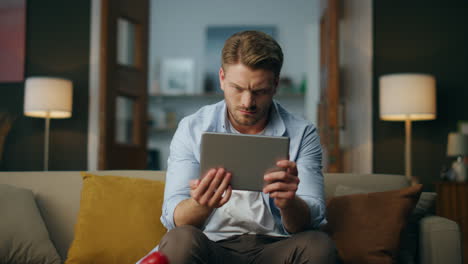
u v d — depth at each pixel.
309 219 1.28
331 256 1.14
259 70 1.25
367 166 3.70
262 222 1.38
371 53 3.73
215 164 1.15
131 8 4.09
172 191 1.35
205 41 6.46
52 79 3.62
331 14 3.41
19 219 1.59
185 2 6.54
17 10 4.19
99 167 3.78
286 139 1.14
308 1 6.36
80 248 1.55
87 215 1.61
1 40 4.20
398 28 3.75
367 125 3.72
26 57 4.19
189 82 6.38
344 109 3.82
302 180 1.38
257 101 1.29
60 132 4.12
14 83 4.20
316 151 1.47
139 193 1.67
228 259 1.25
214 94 6.19
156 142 6.40
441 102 3.68
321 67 3.91
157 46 6.54
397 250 1.54
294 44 6.34
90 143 4.04
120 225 1.59
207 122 1.47
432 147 3.67
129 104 4.12
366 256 1.53
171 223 1.28
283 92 6.08
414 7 3.75
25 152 4.16
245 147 1.15
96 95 4.06
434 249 1.51
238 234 1.37
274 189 1.14
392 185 1.88
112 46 3.87
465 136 3.26
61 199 1.77
